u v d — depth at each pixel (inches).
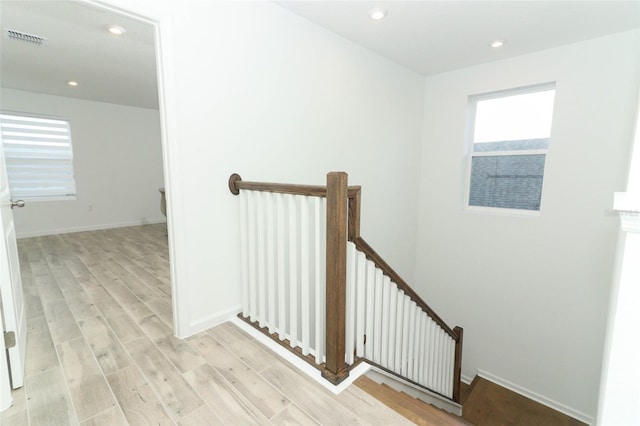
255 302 81.7
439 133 153.1
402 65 137.4
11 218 73.9
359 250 63.5
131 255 151.8
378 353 73.4
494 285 141.4
